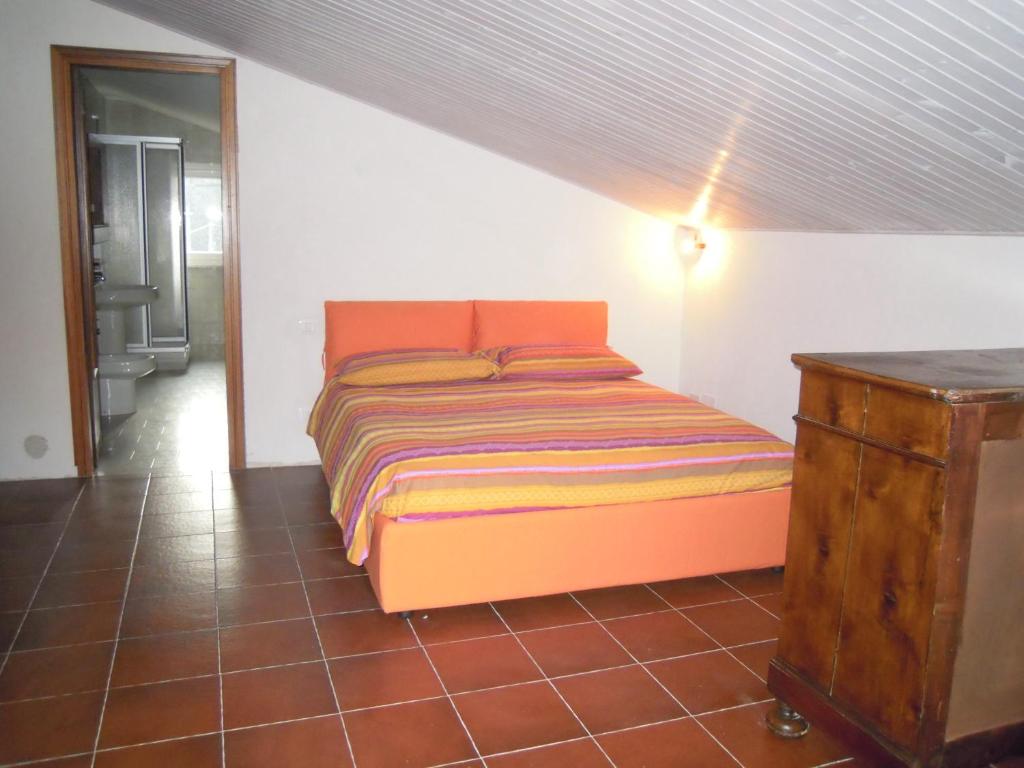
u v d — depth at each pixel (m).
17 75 3.71
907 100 1.89
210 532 3.37
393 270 4.38
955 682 1.68
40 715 2.06
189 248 8.34
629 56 2.23
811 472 1.92
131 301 5.47
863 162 2.46
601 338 4.71
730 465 2.87
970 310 2.88
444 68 3.03
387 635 2.53
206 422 5.34
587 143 3.45
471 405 3.48
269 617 2.63
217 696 2.17
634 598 2.84
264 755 1.92
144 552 3.14
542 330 4.58
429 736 2.01
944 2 1.43
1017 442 1.64
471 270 4.51
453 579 2.59
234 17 3.30
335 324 4.23
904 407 1.65
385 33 2.86
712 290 4.57
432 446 2.69
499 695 2.21
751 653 2.46
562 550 2.69
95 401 4.21
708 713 2.14
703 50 2.01
